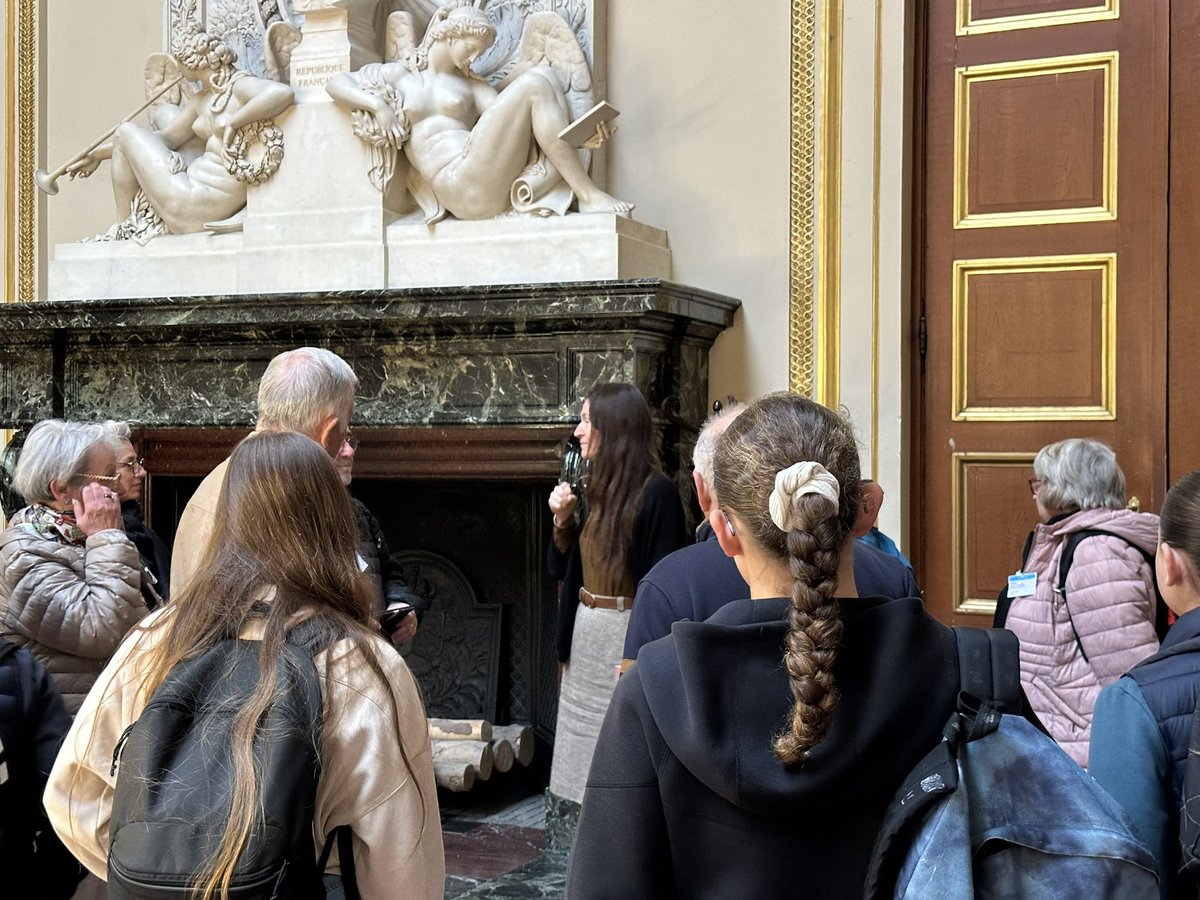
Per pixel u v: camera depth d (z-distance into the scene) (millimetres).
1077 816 1306
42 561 2871
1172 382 4383
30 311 5094
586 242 4621
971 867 1277
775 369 4801
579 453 3953
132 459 3391
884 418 4645
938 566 4680
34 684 2377
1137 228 4434
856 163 4688
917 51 4730
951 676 1391
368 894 1769
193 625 1795
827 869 1363
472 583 5254
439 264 4801
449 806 4969
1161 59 4398
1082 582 3254
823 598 1342
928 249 4719
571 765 3760
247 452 1895
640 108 5004
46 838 2391
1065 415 4520
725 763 1353
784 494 1381
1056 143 4539
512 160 4738
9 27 5738
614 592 3693
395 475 4859
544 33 4891
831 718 1334
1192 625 2016
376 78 4871
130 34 5645
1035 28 4566
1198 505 2051
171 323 4906
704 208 4910
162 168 5207
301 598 1818
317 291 4750
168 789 1654
